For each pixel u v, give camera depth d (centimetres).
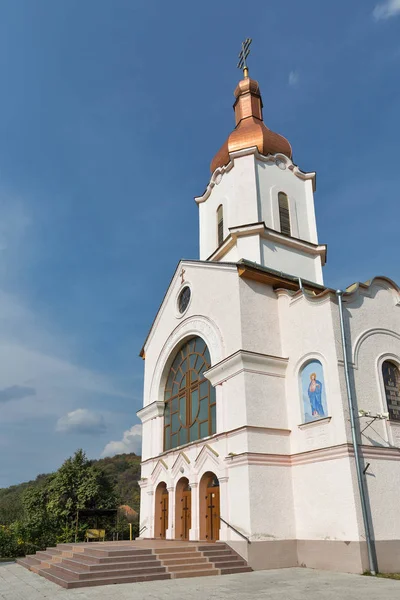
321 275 2528
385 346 1777
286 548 1567
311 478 1588
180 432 2208
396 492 1523
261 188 2531
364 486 1462
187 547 1550
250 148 2559
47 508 3344
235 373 1778
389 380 1744
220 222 2652
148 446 2430
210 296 2072
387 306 1856
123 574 1353
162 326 2495
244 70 3000
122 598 1062
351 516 1418
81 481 3469
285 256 2436
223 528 1667
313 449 1606
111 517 3388
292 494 1644
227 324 1905
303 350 1750
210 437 1853
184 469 2005
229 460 1695
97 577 1323
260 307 1880
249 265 1892
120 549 1504
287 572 1434
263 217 2473
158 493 2270
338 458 1503
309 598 1006
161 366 2433
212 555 1539
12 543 2566
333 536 1463
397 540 1455
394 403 1708
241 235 2375
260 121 2856
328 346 1647
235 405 1745
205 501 1858
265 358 1777
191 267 2264
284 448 1692
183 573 1396
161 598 1048
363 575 1330
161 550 1513
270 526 1569
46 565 1681
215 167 2775
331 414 1574
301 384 1734
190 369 2217
